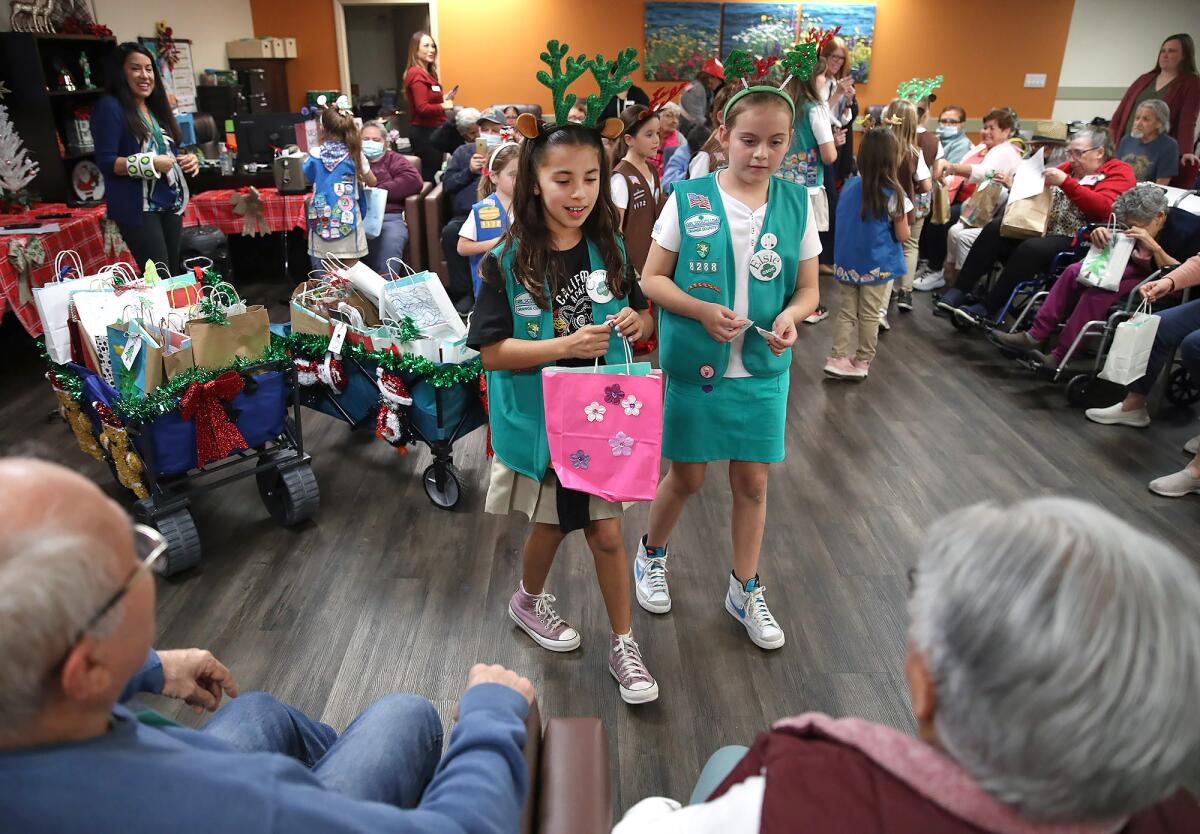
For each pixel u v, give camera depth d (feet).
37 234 13.23
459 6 30.76
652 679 6.98
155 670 3.86
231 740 3.74
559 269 5.92
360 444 11.51
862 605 8.27
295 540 9.18
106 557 2.15
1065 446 11.94
